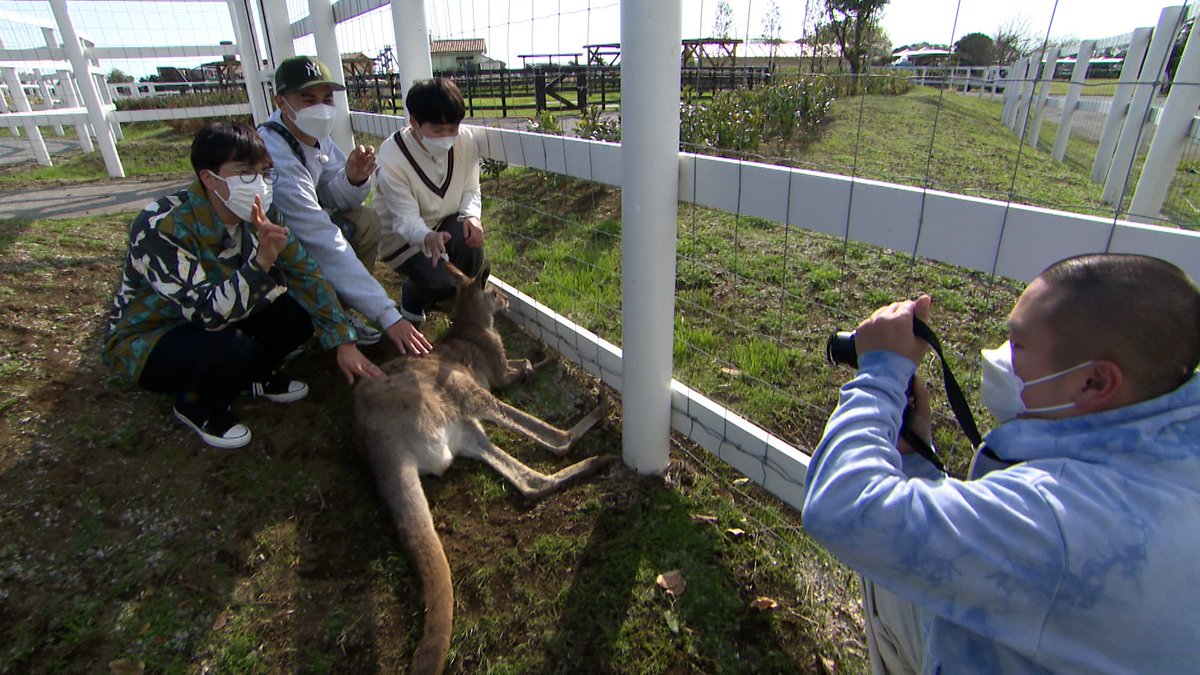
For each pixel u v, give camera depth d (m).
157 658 2.00
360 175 3.52
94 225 5.36
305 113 3.10
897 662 1.49
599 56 6.20
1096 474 0.99
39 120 8.26
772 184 1.97
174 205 2.52
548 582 2.21
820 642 1.99
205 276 2.54
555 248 5.10
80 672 1.96
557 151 2.95
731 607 2.09
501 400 3.33
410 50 4.05
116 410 2.97
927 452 1.48
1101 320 0.97
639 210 2.15
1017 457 1.13
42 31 9.73
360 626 2.09
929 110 9.85
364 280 2.99
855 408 1.23
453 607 2.14
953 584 1.04
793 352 3.32
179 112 9.22
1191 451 0.96
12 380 3.08
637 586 2.17
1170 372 0.97
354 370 2.85
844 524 1.11
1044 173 7.09
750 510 2.47
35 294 3.88
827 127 9.02
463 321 3.40
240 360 2.74
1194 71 3.89
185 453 2.77
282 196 2.96
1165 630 0.94
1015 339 1.11
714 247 4.89
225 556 2.33
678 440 2.86
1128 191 5.65
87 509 2.47
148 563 2.29
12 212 6.41
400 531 2.31
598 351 3.13
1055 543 0.96
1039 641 1.01
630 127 2.06
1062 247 1.43
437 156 3.56
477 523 2.48
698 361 3.34
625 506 2.50
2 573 2.21
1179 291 0.95
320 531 2.44
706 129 7.41
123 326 2.68
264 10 5.73
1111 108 6.61
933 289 4.05
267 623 2.10
